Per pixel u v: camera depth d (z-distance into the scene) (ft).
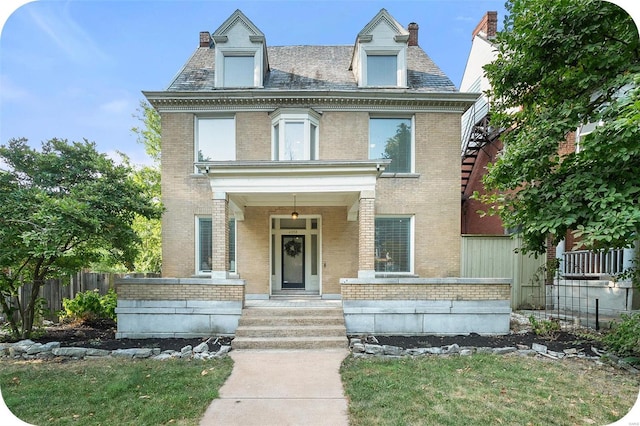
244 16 33.88
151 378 15.42
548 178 19.12
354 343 20.86
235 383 14.96
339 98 32.53
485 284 24.26
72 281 33.04
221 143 33.50
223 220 25.21
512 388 14.26
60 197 22.79
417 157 33.50
